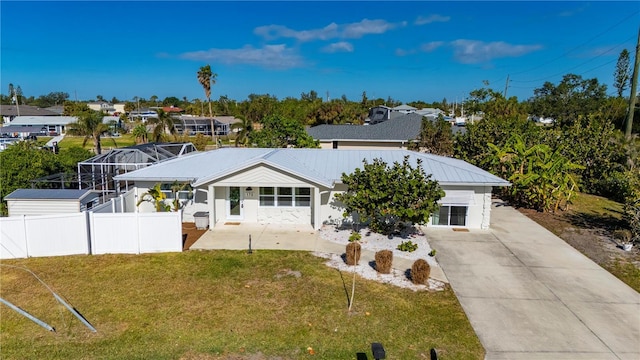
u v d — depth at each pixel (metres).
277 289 11.66
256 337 9.21
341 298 11.13
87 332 9.39
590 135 26.89
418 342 9.12
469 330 9.65
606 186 25.23
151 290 11.58
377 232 17.17
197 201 18.78
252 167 17.30
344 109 65.19
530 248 15.47
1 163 21.95
